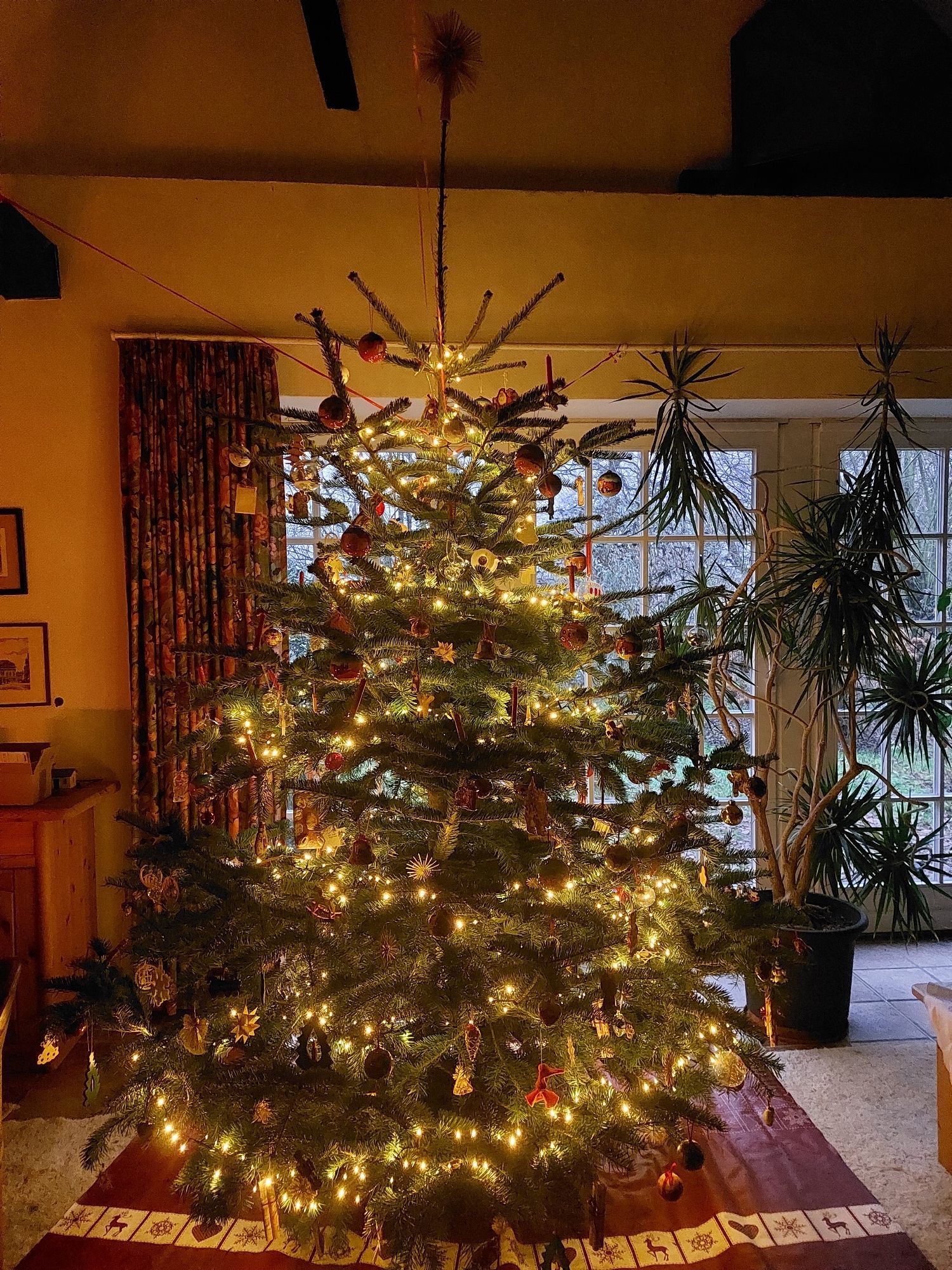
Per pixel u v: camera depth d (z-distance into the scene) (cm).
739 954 196
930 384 322
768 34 313
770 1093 187
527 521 211
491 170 328
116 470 303
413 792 215
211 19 316
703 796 189
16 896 263
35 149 317
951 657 314
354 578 216
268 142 320
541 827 160
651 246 310
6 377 299
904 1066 271
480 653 178
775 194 323
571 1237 197
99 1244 198
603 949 181
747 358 316
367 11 318
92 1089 185
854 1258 191
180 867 193
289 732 180
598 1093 194
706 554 352
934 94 303
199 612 297
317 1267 191
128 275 299
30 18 313
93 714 305
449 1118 177
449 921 160
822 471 354
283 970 192
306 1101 170
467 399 217
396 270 303
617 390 314
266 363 297
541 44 325
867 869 297
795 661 341
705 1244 196
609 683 193
